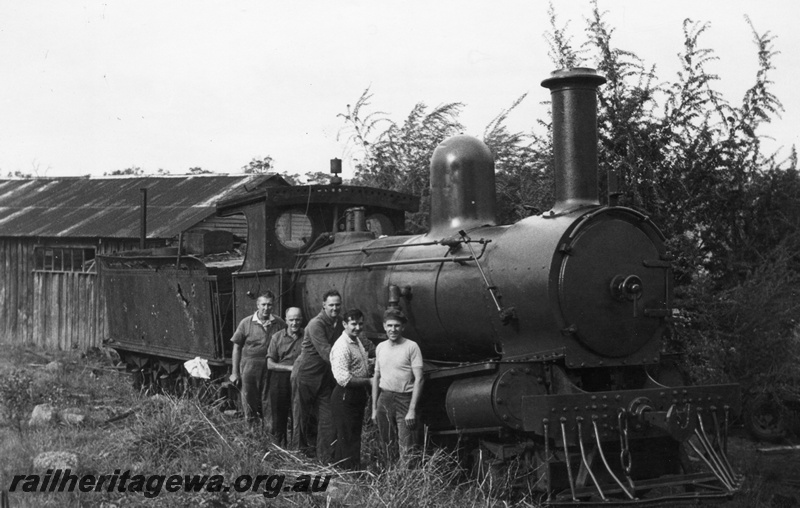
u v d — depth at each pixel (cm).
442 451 777
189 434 848
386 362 795
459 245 827
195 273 1196
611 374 772
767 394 1064
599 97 1109
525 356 739
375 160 1541
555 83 795
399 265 888
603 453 724
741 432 1141
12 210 2286
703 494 688
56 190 2384
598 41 1130
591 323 734
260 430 893
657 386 758
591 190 786
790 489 848
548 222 763
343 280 969
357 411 827
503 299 759
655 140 1101
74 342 2034
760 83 1106
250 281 1099
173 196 2105
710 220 1112
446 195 872
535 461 745
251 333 952
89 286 2012
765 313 1020
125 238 1888
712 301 1035
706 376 1023
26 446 858
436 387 830
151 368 1395
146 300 1373
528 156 1288
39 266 2125
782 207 1109
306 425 872
